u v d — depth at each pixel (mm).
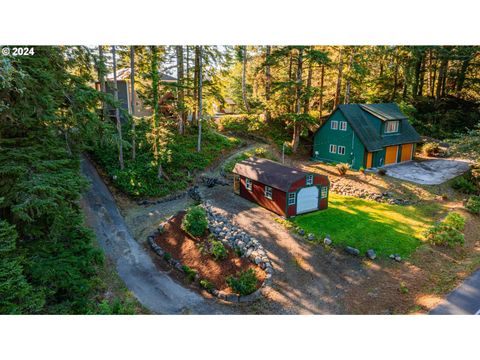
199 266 15766
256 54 35844
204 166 26469
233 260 15594
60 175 11055
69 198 12555
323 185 20062
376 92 41156
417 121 36562
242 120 35719
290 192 18719
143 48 24812
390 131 28922
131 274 15430
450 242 16047
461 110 36844
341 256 15492
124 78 28562
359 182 24578
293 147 31219
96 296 13359
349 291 13484
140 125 26172
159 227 18797
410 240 16547
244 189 22062
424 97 40312
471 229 18266
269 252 15719
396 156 29172
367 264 14953
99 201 21156
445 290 13070
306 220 18703
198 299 13836
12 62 10305
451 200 21969
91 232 13289
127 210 20906
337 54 33656
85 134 14578
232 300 13508
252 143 31953
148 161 24938
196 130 31438
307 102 31172
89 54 16484
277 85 29938
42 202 9938
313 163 29484
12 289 9156
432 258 15289
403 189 23047
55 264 10977
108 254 16672
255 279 14023
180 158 26219
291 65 33781
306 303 12953
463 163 27844
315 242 16484
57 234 11164
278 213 19438
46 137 12188
